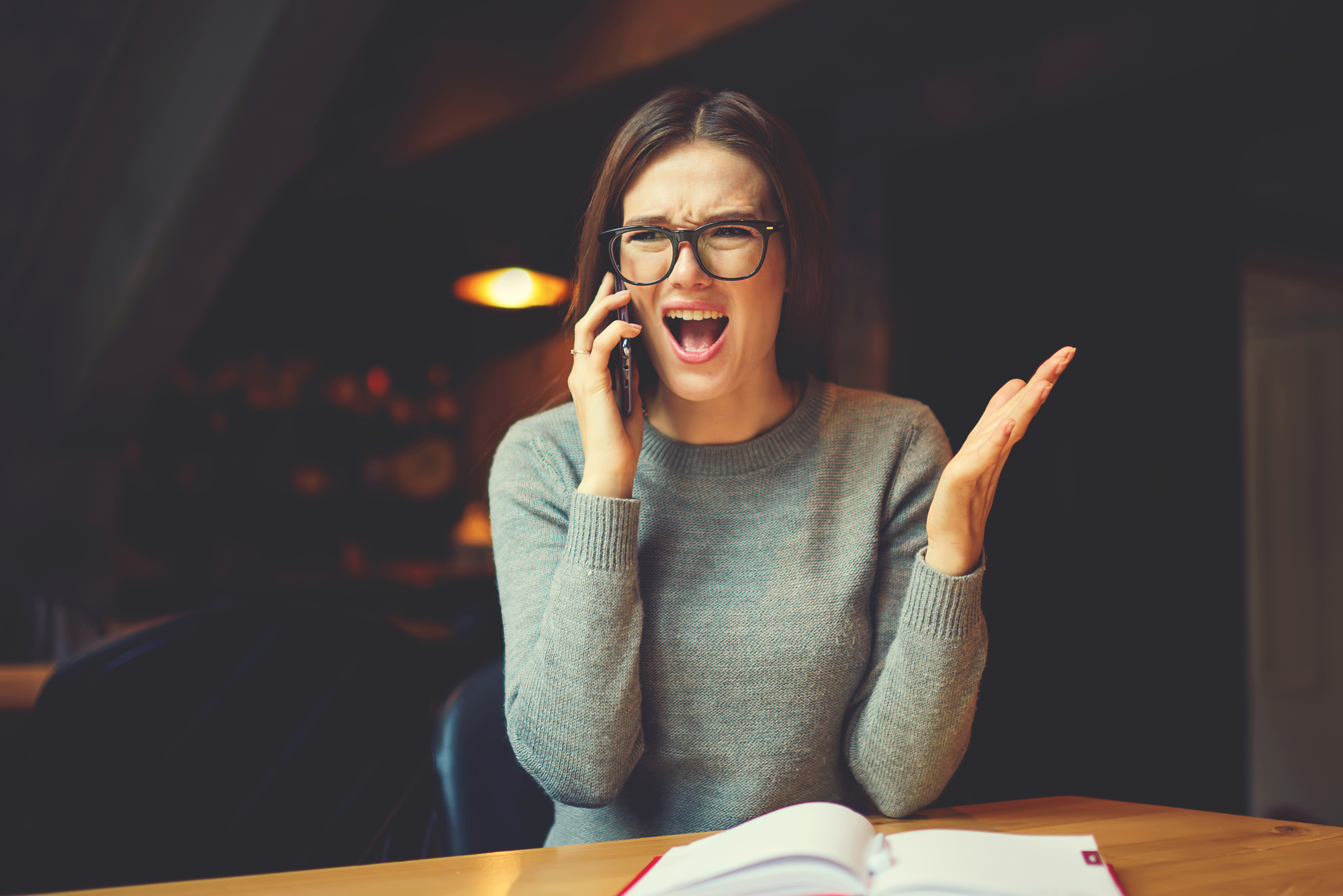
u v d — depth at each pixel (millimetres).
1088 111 3020
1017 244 3316
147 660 1281
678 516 1100
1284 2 2467
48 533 5203
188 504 5547
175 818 1309
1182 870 733
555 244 5379
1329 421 4379
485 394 6188
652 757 1039
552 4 3684
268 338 5699
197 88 3559
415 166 4465
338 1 3027
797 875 625
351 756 1424
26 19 3490
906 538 1096
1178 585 2965
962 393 3408
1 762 1752
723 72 3340
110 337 4449
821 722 1031
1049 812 969
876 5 2832
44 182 4230
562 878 732
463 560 5641
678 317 1074
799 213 1083
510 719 984
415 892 699
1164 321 2996
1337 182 2816
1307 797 4367
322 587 5625
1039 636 3176
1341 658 4332
